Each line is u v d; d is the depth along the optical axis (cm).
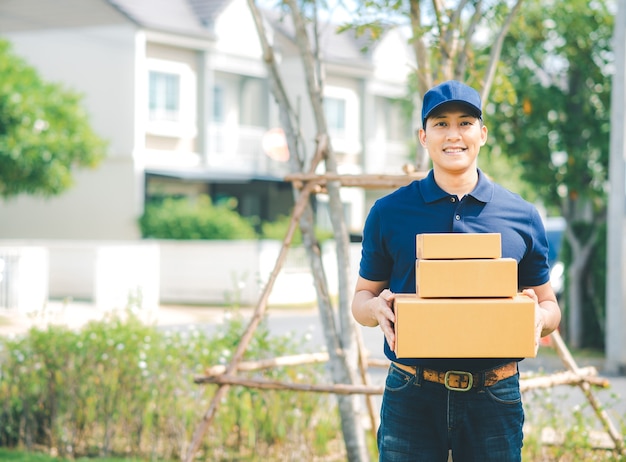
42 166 1633
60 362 605
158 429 583
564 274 1196
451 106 288
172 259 1869
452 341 270
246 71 2439
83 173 2205
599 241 1151
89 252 1764
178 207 2053
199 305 1789
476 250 276
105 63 2170
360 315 302
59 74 2219
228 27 2358
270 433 579
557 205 1188
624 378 951
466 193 296
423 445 296
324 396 595
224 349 612
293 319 1541
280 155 2394
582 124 1152
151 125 2208
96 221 2192
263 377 587
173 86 2259
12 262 1509
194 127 2305
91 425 600
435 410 293
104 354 599
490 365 290
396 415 298
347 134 2728
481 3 531
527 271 307
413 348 270
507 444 291
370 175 498
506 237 294
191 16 2314
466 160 290
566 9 1120
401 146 2953
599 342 1161
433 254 277
